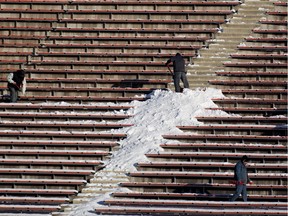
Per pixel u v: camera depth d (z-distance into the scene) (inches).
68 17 3897.6
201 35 3799.2
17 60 3772.1
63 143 3171.8
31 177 3034.0
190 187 2915.8
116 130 3253.0
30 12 3917.3
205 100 3408.0
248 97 3533.5
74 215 2755.9
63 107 3469.5
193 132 3208.7
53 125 3304.6
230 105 3444.9
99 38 3809.1
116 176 2957.7
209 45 3747.5
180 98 3403.1
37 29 3850.9
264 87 3595.0
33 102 3577.8
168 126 3223.4
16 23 3890.3
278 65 3681.1
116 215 2738.7
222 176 2945.4
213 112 3314.5
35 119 3385.8
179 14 3870.6
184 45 3774.6
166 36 3811.5
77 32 3848.4
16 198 2903.5
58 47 3794.3
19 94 3604.8
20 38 3833.7
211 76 3636.8
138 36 3826.3
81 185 2965.1
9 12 3922.2
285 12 3855.8
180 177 2955.2
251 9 3850.9
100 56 3747.5
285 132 3208.7
